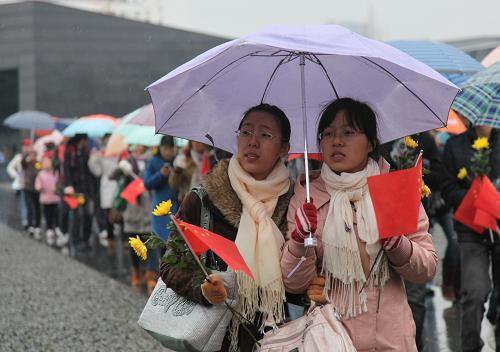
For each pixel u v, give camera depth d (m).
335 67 6.73
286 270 5.98
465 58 11.70
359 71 6.68
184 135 6.91
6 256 22.38
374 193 5.82
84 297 16.73
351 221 6.01
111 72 51.25
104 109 51.53
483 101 9.51
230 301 6.22
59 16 52.56
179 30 46.88
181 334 6.19
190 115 6.84
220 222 6.43
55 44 53.09
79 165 23.38
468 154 11.13
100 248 24.09
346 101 6.27
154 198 14.98
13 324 14.33
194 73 6.52
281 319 6.14
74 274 19.52
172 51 47.66
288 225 6.33
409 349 6.16
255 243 6.18
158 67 48.72
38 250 23.64
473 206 10.41
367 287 6.09
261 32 5.68
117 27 50.88
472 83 9.39
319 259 6.20
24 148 27.78
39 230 27.75
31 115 35.72
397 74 6.43
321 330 5.82
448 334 13.24
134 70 50.12
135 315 15.05
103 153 23.31
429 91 6.30
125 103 50.62
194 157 14.23
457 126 16.38
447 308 15.05
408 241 6.01
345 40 5.68
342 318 6.09
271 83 6.98
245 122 6.48
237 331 6.33
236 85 6.92
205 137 7.00
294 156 9.96
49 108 53.28
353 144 6.18
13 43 54.31
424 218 6.36
